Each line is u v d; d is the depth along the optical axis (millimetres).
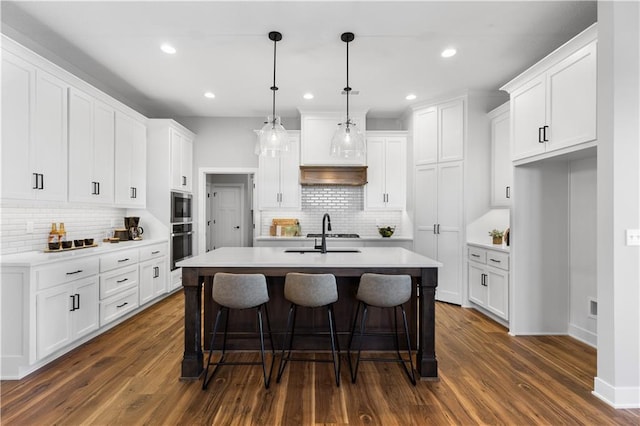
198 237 5516
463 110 4285
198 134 5523
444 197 4457
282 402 2119
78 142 3170
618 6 2070
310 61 3473
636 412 2021
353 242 4922
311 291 2322
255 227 5371
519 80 3137
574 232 3240
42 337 2496
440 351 2926
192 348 2426
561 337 3252
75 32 2922
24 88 2561
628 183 2088
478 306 4086
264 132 2996
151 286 4137
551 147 2771
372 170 5168
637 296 2094
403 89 4227
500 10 2596
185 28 2863
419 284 2566
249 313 2908
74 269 2824
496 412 2023
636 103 2078
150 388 2277
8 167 2443
